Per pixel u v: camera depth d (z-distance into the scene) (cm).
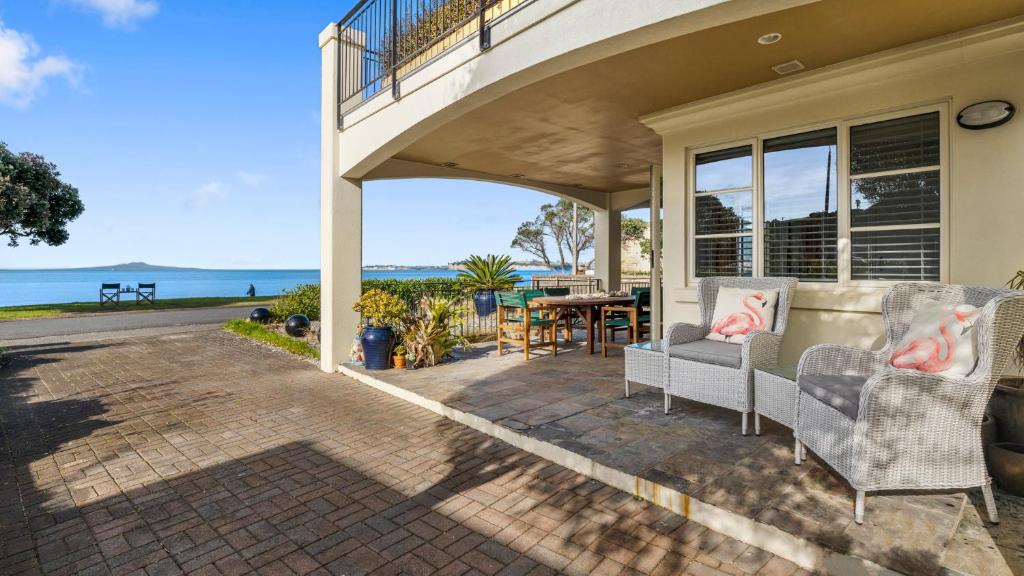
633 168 841
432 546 224
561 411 401
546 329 835
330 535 236
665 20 286
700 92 458
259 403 483
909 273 370
